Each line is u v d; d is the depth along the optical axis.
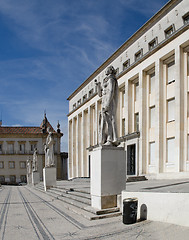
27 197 16.34
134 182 19.17
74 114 46.69
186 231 5.44
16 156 63.06
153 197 6.72
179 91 19.64
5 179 62.00
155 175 21.48
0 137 63.34
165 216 6.32
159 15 22.88
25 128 66.62
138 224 6.55
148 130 24.22
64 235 6.32
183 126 19.56
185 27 19.02
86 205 9.42
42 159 63.06
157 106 22.12
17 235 6.54
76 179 34.97
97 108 36.25
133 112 26.89
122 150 8.56
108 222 7.14
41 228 7.14
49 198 14.63
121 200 8.05
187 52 19.98
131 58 27.52
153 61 22.98
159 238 5.36
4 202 13.55
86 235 6.15
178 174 18.92
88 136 39.34
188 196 5.77
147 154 24.00
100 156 8.20
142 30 25.31
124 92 29.38
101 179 8.14
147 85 24.69
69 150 49.31
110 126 8.84
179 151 19.28
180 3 20.55
